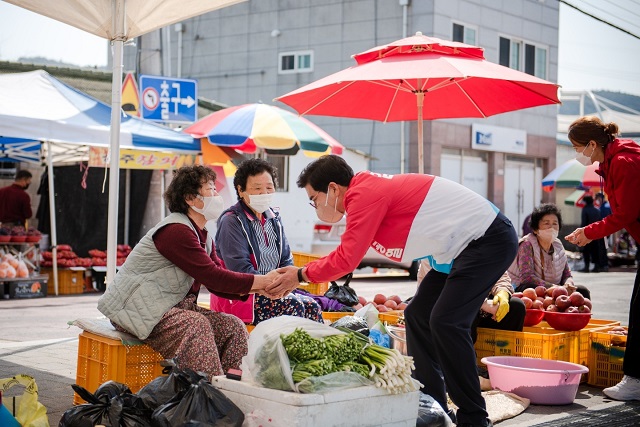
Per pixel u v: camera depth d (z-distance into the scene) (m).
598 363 6.71
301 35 25.12
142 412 3.94
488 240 4.50
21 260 13.39
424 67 6.10
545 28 27.95
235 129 13.84
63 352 7.68
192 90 14.38
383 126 23.47
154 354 5.14
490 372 6.16
